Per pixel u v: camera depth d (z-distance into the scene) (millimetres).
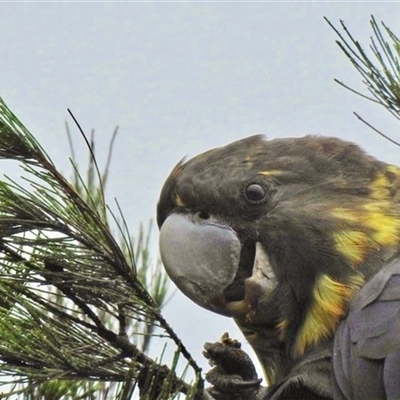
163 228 8461
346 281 8094
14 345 6453
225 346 7629
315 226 8219
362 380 7371
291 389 7840
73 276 6891
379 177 8633
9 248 6973
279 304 8375
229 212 8375
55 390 7574
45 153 6836
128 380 6121
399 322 7336
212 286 8234
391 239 8211
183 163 8852
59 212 6914
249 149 8648
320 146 8742
